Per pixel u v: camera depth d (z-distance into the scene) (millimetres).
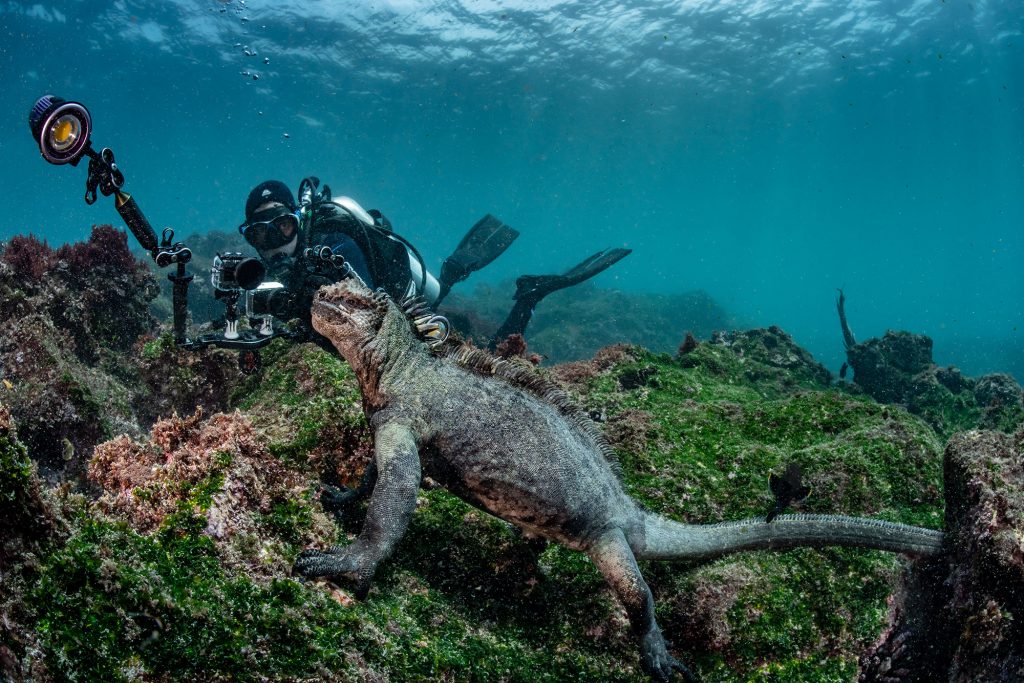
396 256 2350
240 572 1046
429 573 1429
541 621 1447
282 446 1577
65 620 854
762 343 3848
